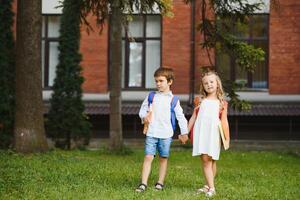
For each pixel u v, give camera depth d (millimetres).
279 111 25234
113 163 14547
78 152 18609
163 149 9977
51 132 21562
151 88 26859
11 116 19312
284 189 10992
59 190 9789
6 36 19500
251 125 25703
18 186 10055
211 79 9773
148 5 14930
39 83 16109
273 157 19641
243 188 10812
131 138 25969
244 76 26484
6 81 19359
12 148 16281
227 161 18203
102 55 26625
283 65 26219
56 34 27297
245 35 26469
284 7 26125
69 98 21594
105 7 16141
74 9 16516
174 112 9984
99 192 9617
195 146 9695
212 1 17297
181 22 26422
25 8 15961
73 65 21703
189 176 12227
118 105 19953
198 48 26250
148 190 9805
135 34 27047
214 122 9625
